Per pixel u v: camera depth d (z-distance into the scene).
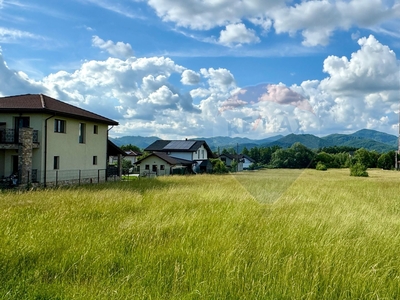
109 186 16.52
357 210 8.46
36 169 18.23
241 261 4.09
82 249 4.55
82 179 22.34
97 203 8.77
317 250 4.54
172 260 4.20
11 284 3.49
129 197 10.05
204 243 4.86
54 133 19.39
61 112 19.03
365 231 5.80
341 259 4.16
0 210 7.44
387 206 9.85
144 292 3.22
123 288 3.35
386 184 20.09
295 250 4.59
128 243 4.95
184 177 25.78
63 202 8.78
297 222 6.34
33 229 5.58
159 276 3.65
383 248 4.78
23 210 7.61
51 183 18.97
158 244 4.91
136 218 6.52
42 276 3.74
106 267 3.99
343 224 6.22
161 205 8.43
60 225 5.97
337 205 9.16
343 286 3.43
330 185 18.48
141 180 22.30
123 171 39.66
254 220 6.56
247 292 3.26
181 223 6.11
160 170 38.25
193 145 46.56
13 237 4.99
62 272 3.83
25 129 16.95
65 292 3.34
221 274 3.72
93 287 3.43
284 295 3.21
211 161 40.72
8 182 17.11
